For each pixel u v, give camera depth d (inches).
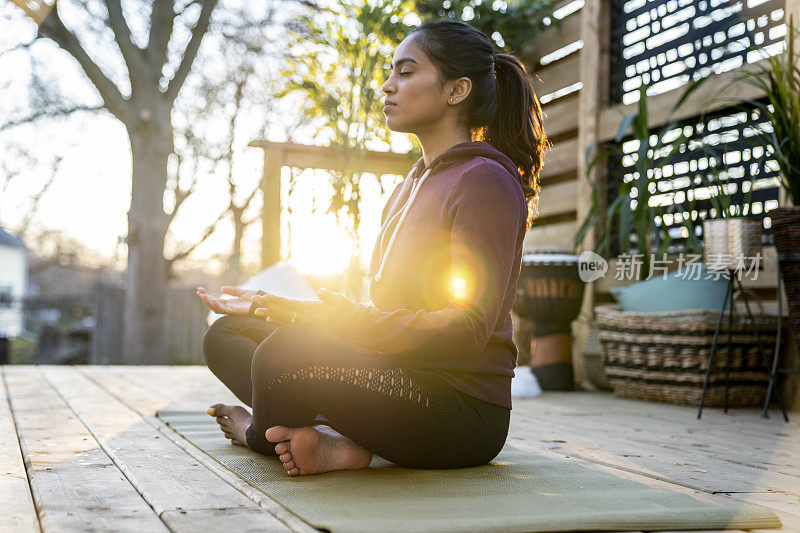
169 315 382.6
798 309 115.6
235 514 48.8
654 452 82.7
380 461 69.7
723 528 50.6
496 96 66.9
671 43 161.5
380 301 62.9
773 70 121.6
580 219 180.4
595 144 161.0
